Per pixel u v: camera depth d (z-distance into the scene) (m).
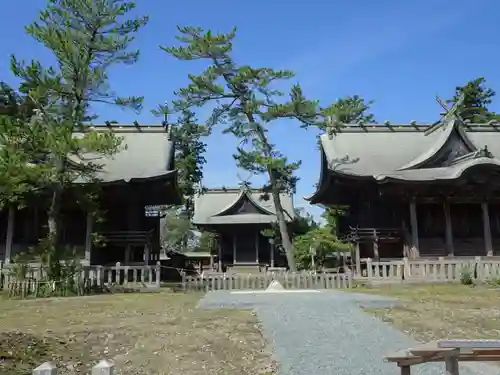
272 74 34.38
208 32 33.50
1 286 24.27
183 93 35.41
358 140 41.06
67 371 8.84
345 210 43.75
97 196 29.14
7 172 22.77
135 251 37.81
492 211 37.28
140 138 39.34
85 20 25.02
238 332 11.55
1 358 9.05
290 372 8.53
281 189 37.16
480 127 43.09
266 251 56.28
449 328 12.02
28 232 34.38
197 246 92.50
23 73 23.41
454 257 34.09
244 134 35.81
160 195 36.72
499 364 9.08
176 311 15.10
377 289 23.78
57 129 23.08
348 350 9.91
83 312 15.33
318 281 26.11
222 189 61.75
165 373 8.70
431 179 33.94
